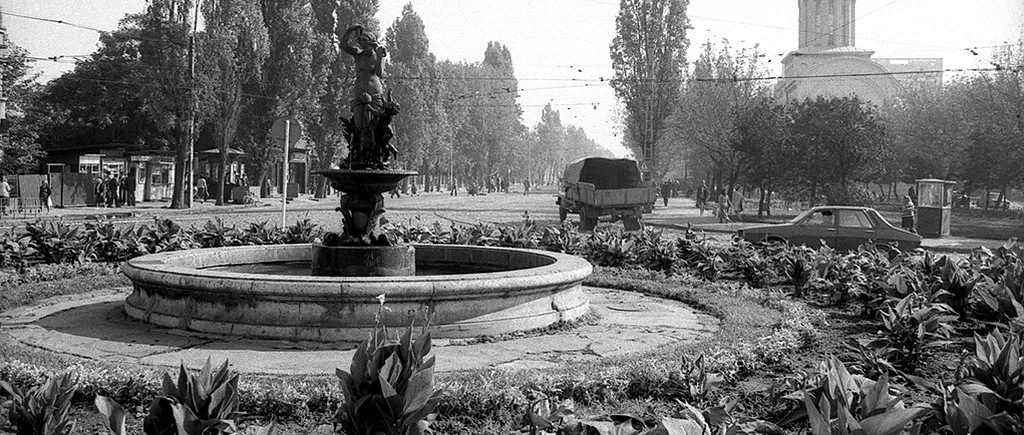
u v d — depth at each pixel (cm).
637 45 5650
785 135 3953
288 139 1783
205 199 4775
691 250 1538
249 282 816
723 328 920
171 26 3997
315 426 554
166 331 857
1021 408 434
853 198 3950
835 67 7825
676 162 9238
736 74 4756
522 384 610
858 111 3950
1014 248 1308
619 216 3159
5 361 662
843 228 1941
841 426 328
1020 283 969
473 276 863
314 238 1719
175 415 359
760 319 980
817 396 491
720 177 4975
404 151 7125
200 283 839
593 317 1011
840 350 850
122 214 3434
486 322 855
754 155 4103
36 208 3866
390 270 1044
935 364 784
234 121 4438
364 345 390
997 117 4450
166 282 870
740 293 1213
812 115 3950
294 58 4825
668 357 719
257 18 4447
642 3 5616
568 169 3784
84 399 607
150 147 5169
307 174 6838
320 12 5762
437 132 7706
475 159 10212
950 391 475
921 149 5759
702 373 615
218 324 837
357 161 1070
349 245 1048
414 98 7088
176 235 1584
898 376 687
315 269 1065
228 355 747
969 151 4931
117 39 4769
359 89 1080
